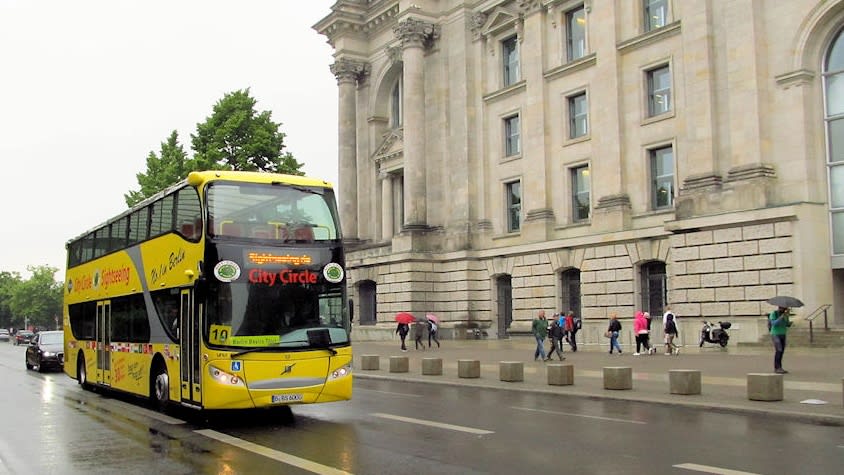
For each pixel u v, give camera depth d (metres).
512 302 46.06
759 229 30.98
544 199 44.19
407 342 47.81
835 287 30.66
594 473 10.07
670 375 19.19
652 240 37.28
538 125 44.78
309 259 15.62
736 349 29.92
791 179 31.16
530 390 21.42
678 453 11.47
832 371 22.30
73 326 26.33
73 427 15.81
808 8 30.89
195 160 51.38
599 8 41.19
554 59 44.47
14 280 178.38
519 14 46.38
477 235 48.94
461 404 18.75
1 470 11.24
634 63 39.59
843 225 30.47
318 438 13.59
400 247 50.81
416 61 51.38
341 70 59.09
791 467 10.31
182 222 16.31
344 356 15.53
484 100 49.03
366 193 59.16
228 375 14.49
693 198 33.84
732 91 32.81
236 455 12.14
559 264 42.53
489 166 48.78
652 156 38.97
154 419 16.86
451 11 50.97
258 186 15.66
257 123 53.41
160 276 17.53
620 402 18.61
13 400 21.70
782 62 31.73
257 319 14.86
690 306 33.16
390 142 56.56
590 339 39.44
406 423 15.27
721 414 16.09
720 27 34.19
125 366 19.94
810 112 31.12
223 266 14.87
